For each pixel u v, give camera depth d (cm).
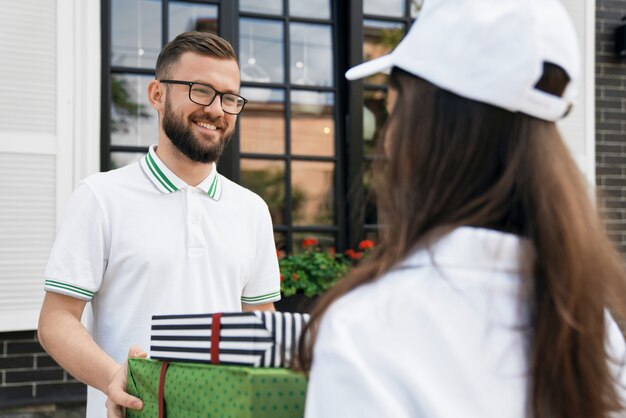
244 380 91
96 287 181
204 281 187
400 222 83
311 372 76
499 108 81
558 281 77
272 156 406
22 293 343
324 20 418
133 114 380
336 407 71
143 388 121
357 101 417
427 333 75
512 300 78
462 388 74
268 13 408
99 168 362
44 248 347
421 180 83
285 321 95
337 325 75
